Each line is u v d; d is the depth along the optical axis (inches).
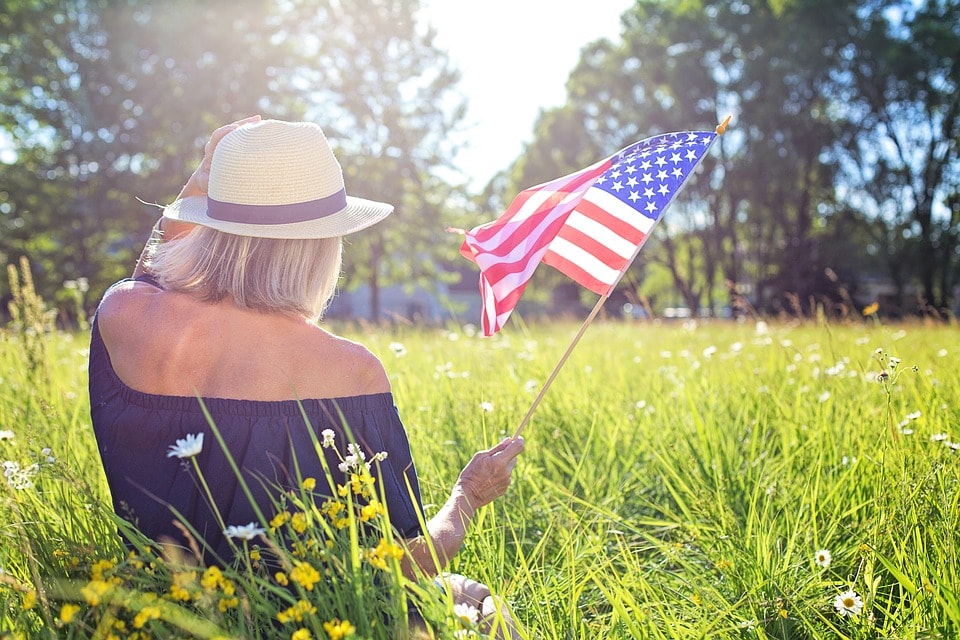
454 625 77.1
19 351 218.4
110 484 86.0
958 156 1681.8
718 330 462.6
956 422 156.9
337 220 86.9
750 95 1764.3
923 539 113.2
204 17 1302.9
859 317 338.6
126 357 85.0
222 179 86.0
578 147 2097.7
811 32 1628.9
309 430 79.6
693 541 135.6
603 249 117.0
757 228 1850.4
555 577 116.2
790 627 108.7
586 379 229.3
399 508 85.4
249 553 79.4
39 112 1219.9
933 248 1701.5
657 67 1868.8
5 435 126.5
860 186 1758.1
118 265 1312.7
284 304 84.7
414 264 1625.2
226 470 81.5
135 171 1312.7
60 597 81.4
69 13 1246.3
